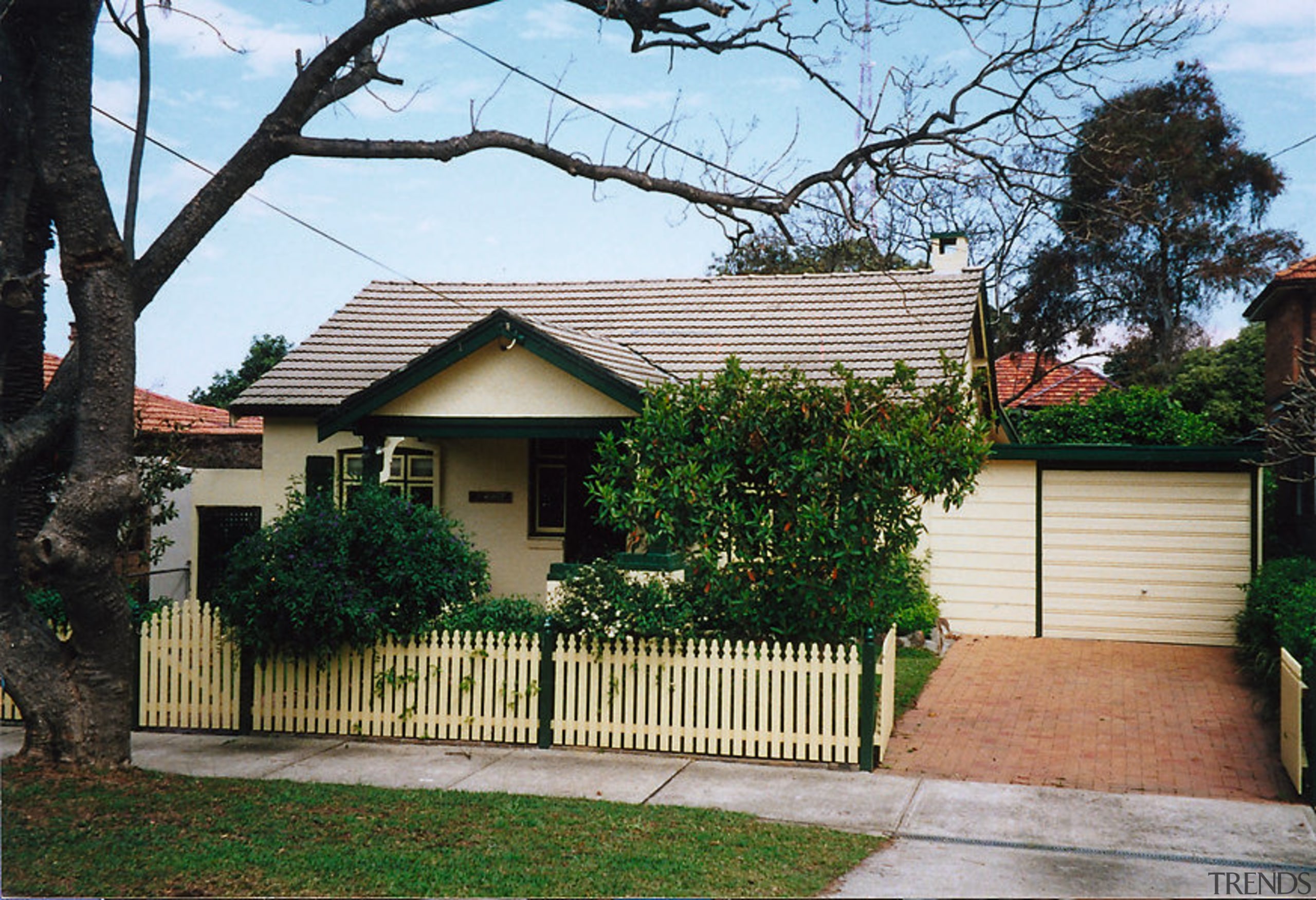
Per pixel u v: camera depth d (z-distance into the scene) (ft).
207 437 77.61
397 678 41.11
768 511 39.04
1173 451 59.67
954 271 72.38
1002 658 56.03
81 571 33.37
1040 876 26.91
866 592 39.06
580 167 38.27
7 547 34.83
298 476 65.21
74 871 25.94
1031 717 44.62
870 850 28.91
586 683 40.06
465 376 52.37
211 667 42.39
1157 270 122.52
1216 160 117.80
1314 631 38.70
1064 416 86.84
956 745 40.52
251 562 40.37
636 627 39.19
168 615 42.60
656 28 38.34
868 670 37.45
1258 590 51.62
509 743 40.40
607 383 49.62
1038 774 36.94
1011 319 127.03
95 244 33.68
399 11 35.81
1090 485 61.72
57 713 34.37
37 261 45.09
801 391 38.88
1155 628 60.59
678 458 39.14
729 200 38.37
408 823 29.91
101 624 34.42
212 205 35.88
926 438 37.63
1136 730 42.45
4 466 33.86
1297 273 66.64
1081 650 58.23
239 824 29.63
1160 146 111.86
